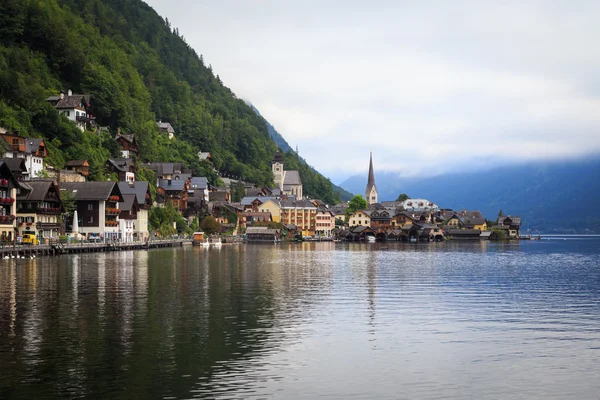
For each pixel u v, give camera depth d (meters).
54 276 73.81
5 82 176.25
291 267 98.31
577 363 35.62
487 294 64.00
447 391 30.58
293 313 50.28
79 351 36.50
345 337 41.56
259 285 69.38
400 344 39.78
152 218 191.38
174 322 45.28
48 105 183.12
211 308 51.84
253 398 29.17
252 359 35.53
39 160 153.38
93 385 30.55
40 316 46.78
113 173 185.88
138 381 31.25
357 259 124.12
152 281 71.06
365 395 29.88
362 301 57.72
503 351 38.22
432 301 58.28
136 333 41.38
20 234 122.06
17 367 33.25
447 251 169.38
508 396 29.97
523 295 63.47
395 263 112.06
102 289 62.62
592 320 48.50
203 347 38.00
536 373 33.66
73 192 145.88
